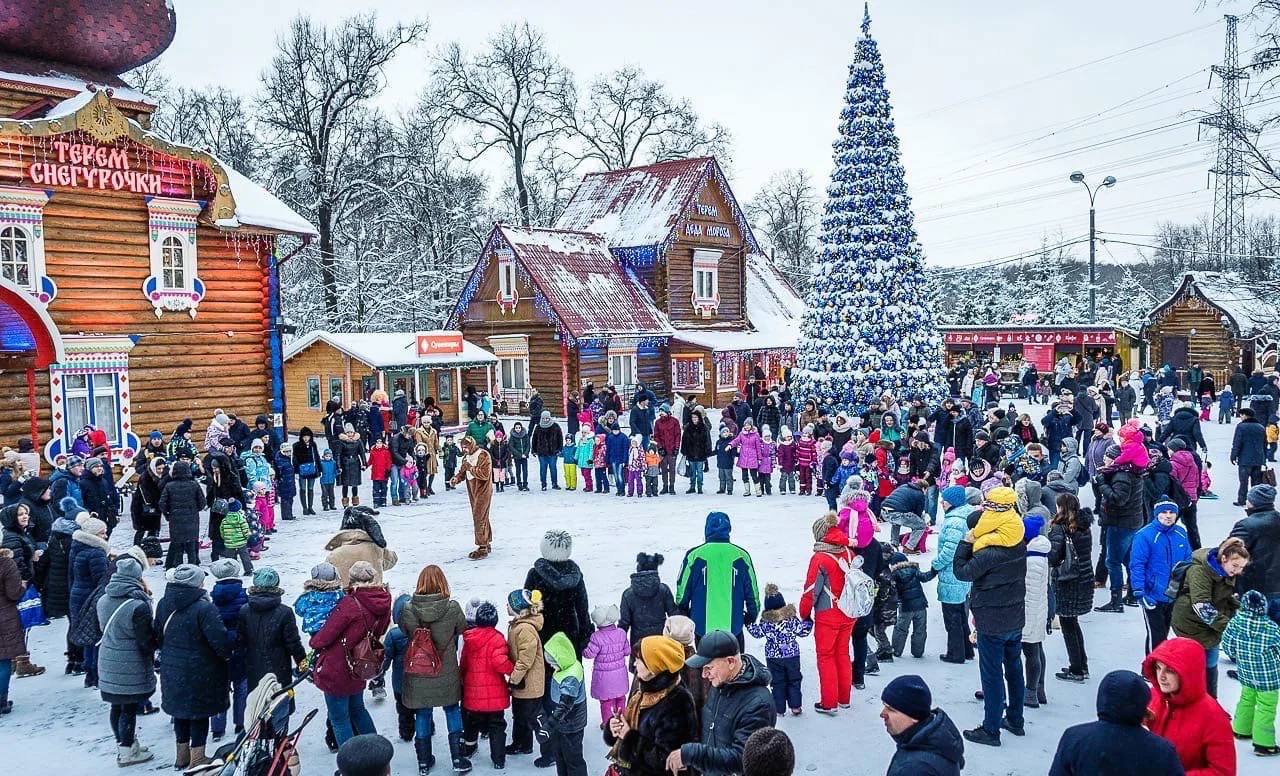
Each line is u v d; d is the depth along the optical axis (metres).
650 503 21.62
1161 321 49.62
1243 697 8.37
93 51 24.61
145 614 8.57
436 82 52.91
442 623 8.27
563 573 8.76
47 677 11.27
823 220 32.06
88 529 10.94
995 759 8.16
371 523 10.71
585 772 7.86
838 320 31.48
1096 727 5.30
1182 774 5.12
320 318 50.34
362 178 47.88
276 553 16.95
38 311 20.23
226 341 26.06
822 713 9.35
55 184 22.41
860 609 9.22
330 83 45.78
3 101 23.05
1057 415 22.78
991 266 81.75
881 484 18.05
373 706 9.95
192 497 15.25
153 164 24.08
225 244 26.05
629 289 42.03
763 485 22.72
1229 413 31.64
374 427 26.25
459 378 35.19
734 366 43.50
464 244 55.25
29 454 20.84
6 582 10.10
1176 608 8.61
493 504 21.72
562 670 7.92
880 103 31.34
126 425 23.86
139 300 24.25
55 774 8.50
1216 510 18.61
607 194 46.03
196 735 8.47
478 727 8.80
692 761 5.61
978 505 10.48
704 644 6.05
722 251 45.16
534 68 53.91
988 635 8.46
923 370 31.33
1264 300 28.84
